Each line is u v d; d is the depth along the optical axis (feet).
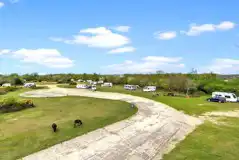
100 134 72.38
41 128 75.61
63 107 121.39
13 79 318.24
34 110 112.37
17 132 70.85
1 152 54.95
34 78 418.51
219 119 102.37
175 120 96.84
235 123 95.20
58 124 81.00
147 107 123.44
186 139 74.54
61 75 431.84
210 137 76.43
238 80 227.40
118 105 127.75
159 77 292.40
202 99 165.58
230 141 72.38
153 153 62.85
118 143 66.74
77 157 55.88
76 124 80.33
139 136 73.82
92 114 101.09
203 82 229.04
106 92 211.61
